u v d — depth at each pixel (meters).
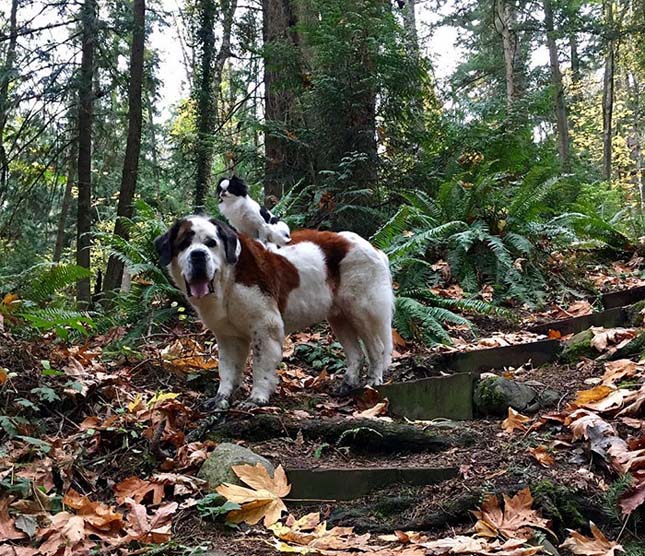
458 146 6.84
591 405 2.69
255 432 2.78
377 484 2.38
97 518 2.13
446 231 5.11
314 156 6.37
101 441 2.65
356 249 3.46
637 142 18.58
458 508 2.18
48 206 11.35
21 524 2.08
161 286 4.59
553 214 6.54
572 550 2.01
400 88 6.29
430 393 3.13
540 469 2.35
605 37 11.87
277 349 3.10
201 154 8.48
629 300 4.65
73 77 10.03
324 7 6.41
